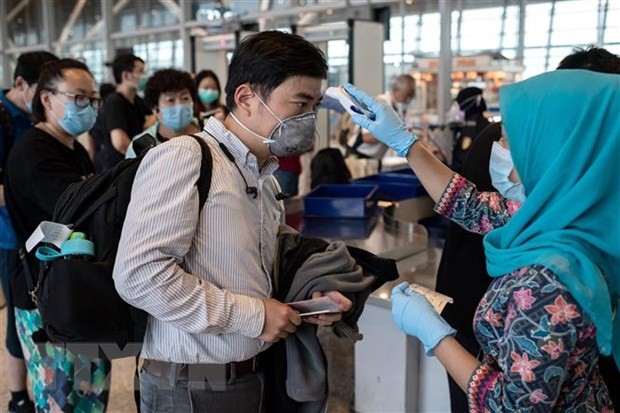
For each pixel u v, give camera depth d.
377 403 2.34
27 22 10.96
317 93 1.16
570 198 0.94
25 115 2.29
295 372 1.29
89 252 1.17
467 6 5.71
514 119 1.00
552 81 0.98
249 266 1.17
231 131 1.18
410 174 3.60
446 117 5.72
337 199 2.85
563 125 0.95
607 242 0.95
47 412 1.91
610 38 4.95
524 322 0.93
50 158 1.81
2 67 11.48
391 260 1.38
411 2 5.93
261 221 1.21
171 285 1.05
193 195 1.08
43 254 1.22
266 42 1.12
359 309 1.29
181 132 2.57
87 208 1.21
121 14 9.13
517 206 1.34
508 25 5.51
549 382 0.91
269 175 1.26
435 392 2.27
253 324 1.12
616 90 0.93
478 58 5.59
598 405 1.05
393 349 2.25
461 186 1.37
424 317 1.14
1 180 2.15
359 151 4.64
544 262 0.93
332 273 1.25
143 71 3.56
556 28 5.24
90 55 9.91
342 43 5.73
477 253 1.64
